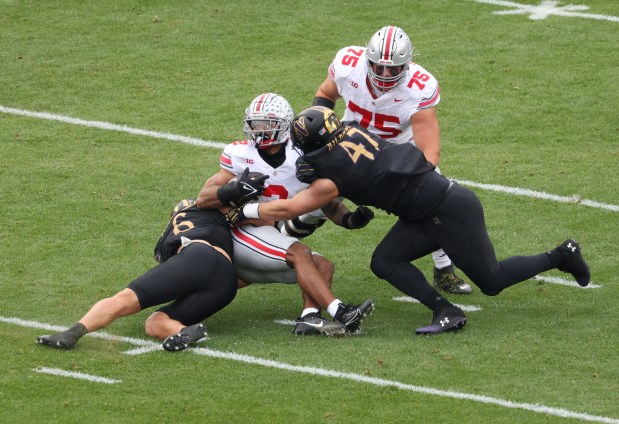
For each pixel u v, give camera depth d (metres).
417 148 23.34
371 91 25.56
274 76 40.69
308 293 23.80
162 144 35.72
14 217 30.47
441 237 23.44
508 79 40.31
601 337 23.39
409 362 22.09
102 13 46.66
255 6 47.19
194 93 39.53
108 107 38.47
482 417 19.81
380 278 24.70
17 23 45.69
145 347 22.88
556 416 19.83
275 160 24.36
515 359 22.25
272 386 21.00
